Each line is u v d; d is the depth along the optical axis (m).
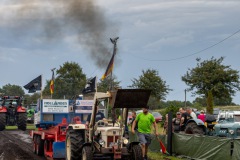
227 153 12.97
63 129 14.70
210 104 33.56
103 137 12.17
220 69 40.12
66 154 13.23
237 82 40.44
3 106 30.02
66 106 17.14
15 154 17.03
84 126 12.68
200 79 40.44
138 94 11.90
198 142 14.54
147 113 14.26
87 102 16.53
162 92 42.47
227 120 19.22
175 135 16.20
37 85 21.06
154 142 18.03
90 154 11.95
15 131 30.52
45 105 17.00
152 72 43.00
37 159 15.54
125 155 12.28
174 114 32.81
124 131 12.34
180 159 14.97
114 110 12.74
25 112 30.30
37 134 17.19
